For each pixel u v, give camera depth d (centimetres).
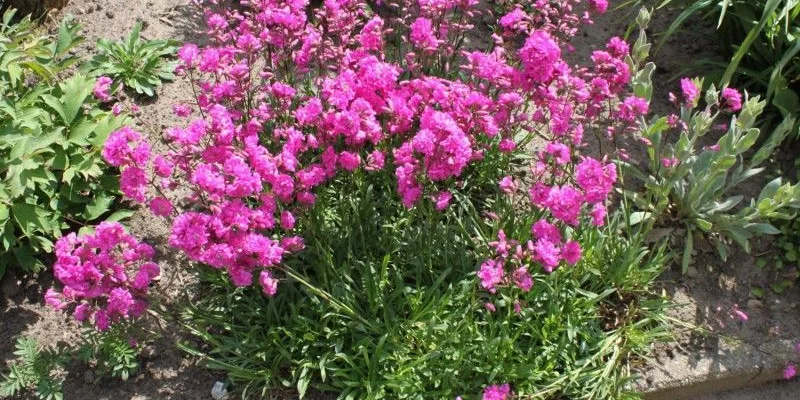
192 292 91
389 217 92
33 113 94
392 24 109
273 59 89
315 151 91
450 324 85
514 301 83
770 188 93
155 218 98
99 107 106
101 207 96
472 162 98
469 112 79
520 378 84
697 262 98
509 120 82
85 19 118
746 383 92
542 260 75
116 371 86
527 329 87
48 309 91
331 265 85
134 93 109
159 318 89
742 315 89
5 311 91
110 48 110
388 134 85
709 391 92
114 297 76
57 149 95
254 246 73
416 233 91
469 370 83
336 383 83
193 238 71
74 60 102
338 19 88
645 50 98
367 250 90
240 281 74
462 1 92
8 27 114
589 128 107
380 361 83
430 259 88
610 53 86
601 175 75
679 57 117
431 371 83
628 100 84
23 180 89
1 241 92
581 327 88
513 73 81
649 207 99
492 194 98
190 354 87
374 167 80
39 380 83
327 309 86
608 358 88
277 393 85
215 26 88
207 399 84
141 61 111
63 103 96
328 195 94
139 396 85
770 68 107
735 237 96
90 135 99
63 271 75
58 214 93
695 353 91
